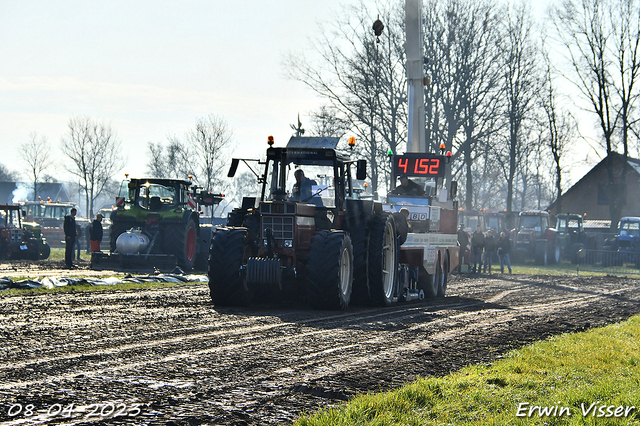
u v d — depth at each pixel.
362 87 71.19
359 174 21.86
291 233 20.56
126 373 10.85
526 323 19.92
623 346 15.47
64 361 11.59
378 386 10.67
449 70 74.06
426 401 9.48
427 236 27.98
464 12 73.88
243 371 11.41
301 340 14.82
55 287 24.41
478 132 76.94
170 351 12.84
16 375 10.45
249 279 19.89
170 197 38.53
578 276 48.56
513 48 76.31
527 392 10.17
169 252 36.25
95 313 17.83
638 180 100.06
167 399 9.42
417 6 38.81
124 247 34.53
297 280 21.12
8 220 48.78
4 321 15.84
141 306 19.86
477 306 25.20
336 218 22.17
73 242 37.66
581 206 104.81
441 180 34.06
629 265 62.78
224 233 20.81
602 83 75.06
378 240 22.94
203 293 24.67
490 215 76.19
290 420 8.62
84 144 91.19
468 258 50.75
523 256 67.44
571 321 21.16
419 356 13.48
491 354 14.09
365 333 16.34
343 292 20.84
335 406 9.31
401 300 25.78
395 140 72.31
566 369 12.26
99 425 8.13
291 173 22.20
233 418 8.64
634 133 78.38
